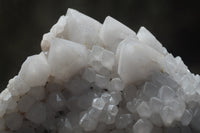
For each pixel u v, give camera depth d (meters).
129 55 0.31
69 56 0.32
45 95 0.32
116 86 0.32
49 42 0.34
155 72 0.32
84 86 0.32
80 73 0.32
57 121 0.32
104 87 0.32
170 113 0.30
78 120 0.31
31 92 0.32
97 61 0.32
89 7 1.25
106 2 1.27
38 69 0.32
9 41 1.19
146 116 0.30
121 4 1.27
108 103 0.31
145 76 0.32
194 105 0.32
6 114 0.32
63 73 0.32
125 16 1.27
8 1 1.22
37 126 0.32
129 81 0.32
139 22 1.27
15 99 0.32
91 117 0.31
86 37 0.34
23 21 1.22
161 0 1.27
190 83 0.32
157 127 0.31
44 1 1.24
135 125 0.31
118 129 0.31
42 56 0.33
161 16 1.27
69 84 0.32
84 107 0.31
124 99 0.32
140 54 0.31
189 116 0.31
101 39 0.34
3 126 0.32
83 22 0.34
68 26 0.34
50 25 1.22
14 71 1.15
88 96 0.32
